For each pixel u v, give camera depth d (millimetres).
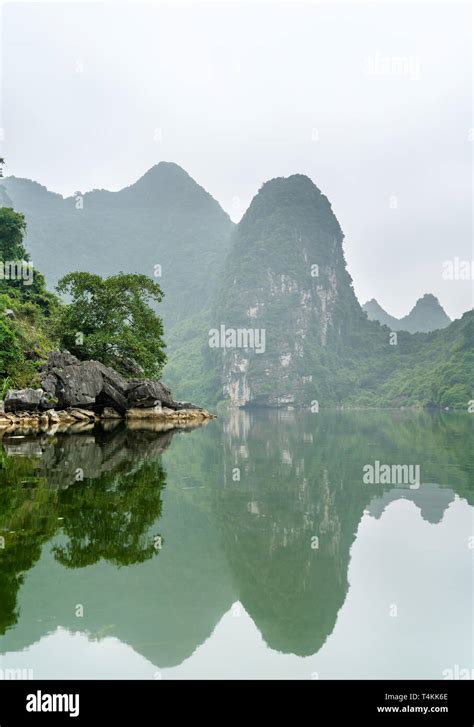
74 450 17609
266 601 5484
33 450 17281
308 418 72750
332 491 11422
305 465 15914
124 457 16312
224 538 7676
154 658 4379
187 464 15477
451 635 4738
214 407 163625
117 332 36188
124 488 11109
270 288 171625
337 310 179750
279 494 11031
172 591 5676
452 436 29578
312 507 9773
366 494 11078
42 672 4184
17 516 8492
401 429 38469
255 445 23266
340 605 5355
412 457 18172
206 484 12094
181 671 4199
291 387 156625
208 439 25125
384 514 9242
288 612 5211
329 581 6016
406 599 5492
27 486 10977
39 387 28719
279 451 20453
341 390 162750
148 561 6570
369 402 150500
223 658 4402
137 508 9297
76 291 36031
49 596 5469
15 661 4320
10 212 42594
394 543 7484
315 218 185000
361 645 4594
